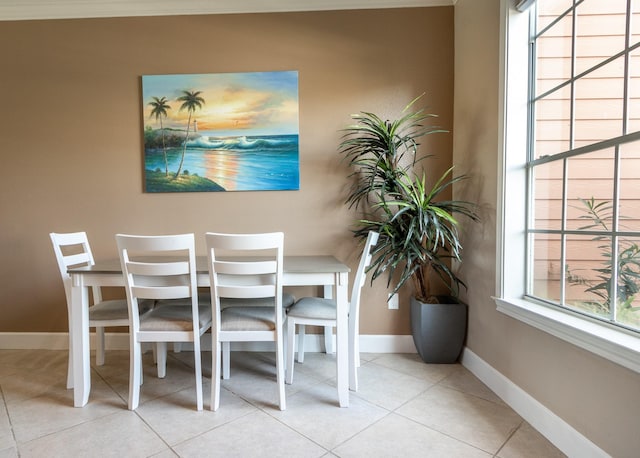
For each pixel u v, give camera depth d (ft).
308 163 8.10
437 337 7.25
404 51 7.98
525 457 4.43
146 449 4.62
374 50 7.98
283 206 8.15
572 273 4.82
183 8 7.97
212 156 8.10
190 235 5.47
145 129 8.08
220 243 5.33
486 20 6.39
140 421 5.29
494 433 4.93
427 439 4.81
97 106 8.14
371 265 7.33
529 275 5.73
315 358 7.76
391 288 8.13
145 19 8.04
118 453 4.55
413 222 6.53
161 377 6.79
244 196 8.17
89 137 8.17
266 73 7.99
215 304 5.52
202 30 8.02
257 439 4.82
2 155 8.22
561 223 5.01
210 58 8.04
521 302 5.51
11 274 8.32
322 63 8.00
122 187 8.20
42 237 8.27
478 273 6.76
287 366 6.57
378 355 7.92
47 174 8.21
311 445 4.68
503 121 5.73
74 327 5.76
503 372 5.90
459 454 4.50
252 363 7.51
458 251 7.44
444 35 7.93
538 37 5.53
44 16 8.05
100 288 8.21
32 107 8.17
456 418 5.32
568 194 4.88
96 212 8.21
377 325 8.17
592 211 4.50
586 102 4.59
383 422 5.22
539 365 4.97
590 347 3.98
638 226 3.91
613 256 4.15
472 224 7.02
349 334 6.32
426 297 7.61
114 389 6.34
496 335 6.11
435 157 8.05
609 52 4.34
